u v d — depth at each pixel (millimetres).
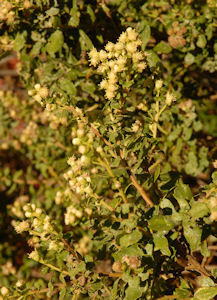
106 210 515
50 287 495
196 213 444
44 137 858
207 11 640
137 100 621
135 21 661
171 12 665
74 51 640
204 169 703
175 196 460
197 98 762
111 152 501
